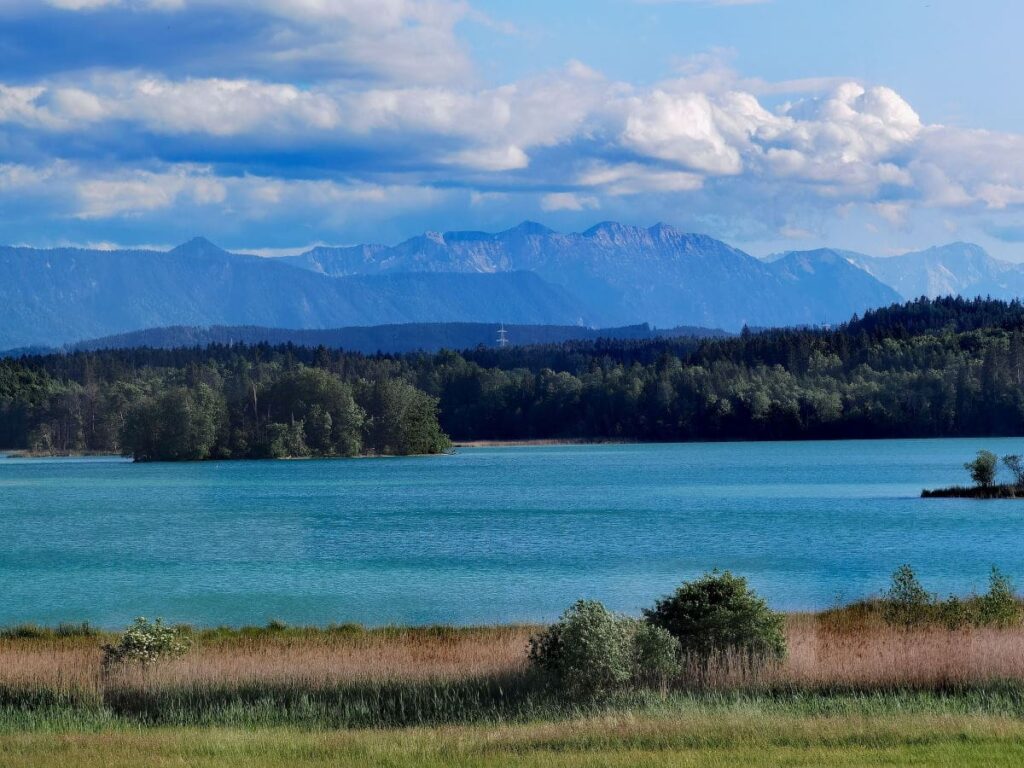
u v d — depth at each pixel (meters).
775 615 105.62
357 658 112.75
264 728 87.50
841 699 90.94
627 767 67.31
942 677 95.88
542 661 96.12
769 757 68.88
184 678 102.56
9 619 178.00
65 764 71.69
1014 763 66.00
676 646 98.19
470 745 75.31
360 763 70.75
